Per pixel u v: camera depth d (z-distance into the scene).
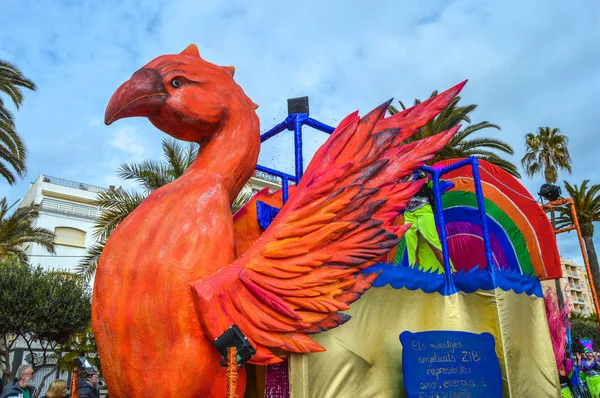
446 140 3.75
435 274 4.01
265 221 3.98
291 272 3.08
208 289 2.80
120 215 11.88
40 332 12.66
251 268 3.00
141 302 2.80
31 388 6.61
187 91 3.32
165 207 3.05
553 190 6.41
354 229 3.32
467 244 5.33
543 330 4.34
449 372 3.48
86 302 13.86
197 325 2.80
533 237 4.99
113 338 2.80
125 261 2.90
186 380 2.73
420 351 3.44
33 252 24.95
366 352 3.41
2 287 12.53
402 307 3.72
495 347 3.84
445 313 3.92
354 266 3.28
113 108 3.16
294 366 3.03
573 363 6.00
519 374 3.86
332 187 3.33
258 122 3.70
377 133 3.64
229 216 3.19
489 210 5.10
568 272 67.56
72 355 13.69
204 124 3.39
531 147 24.72
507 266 5.05
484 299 4.00
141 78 3.25
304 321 3.04
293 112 4.19
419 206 5.36
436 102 3.81
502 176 5.03
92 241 27.03
